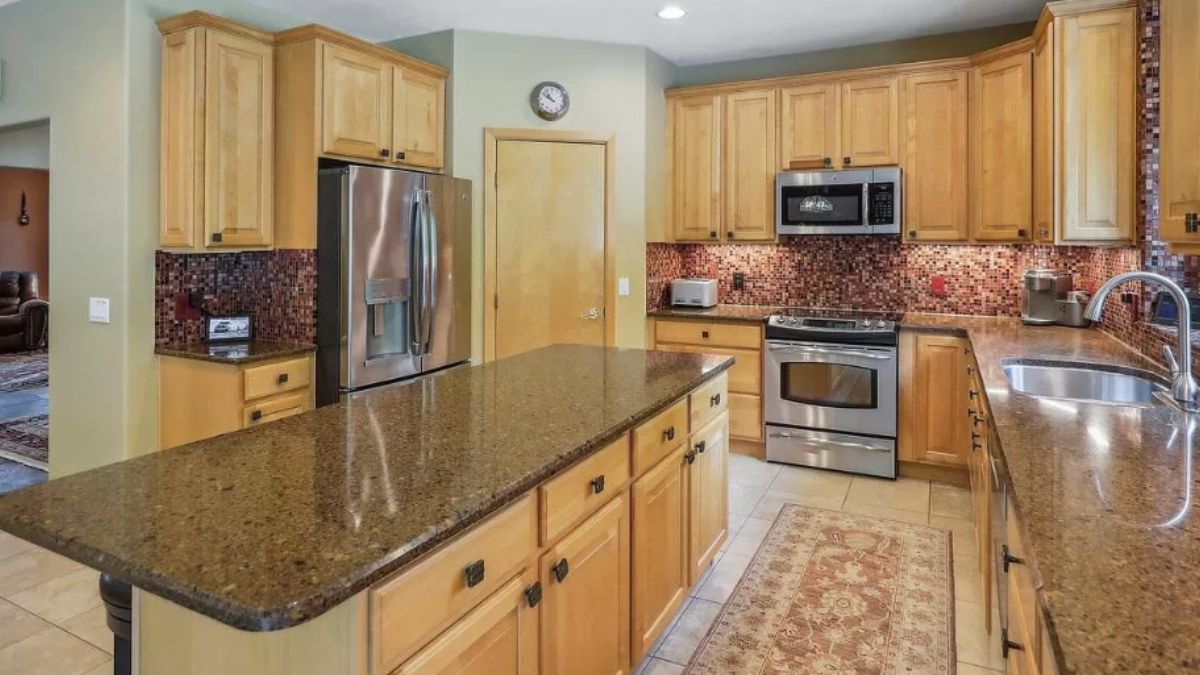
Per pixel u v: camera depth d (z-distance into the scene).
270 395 3.31
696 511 2.50
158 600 1.24
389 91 3.72
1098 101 2.97
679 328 4.55
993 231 3.82
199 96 3.15
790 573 2.83
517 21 3.96
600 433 1.73
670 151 4.73
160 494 1.30
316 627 1.07
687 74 4.90
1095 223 3.00
